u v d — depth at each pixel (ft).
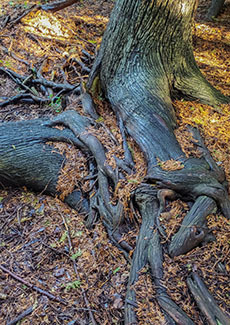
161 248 8.45
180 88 13.12
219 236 8.66
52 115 14.80
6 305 8.35
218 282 7.77
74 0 22.88
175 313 7.22
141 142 10.71
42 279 8.97
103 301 8.38
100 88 13.26
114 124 11.94
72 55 18.35
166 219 8.96
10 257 9.59
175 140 10.82
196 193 9.35
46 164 11.52
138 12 11.15
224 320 7.04
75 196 11.19
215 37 24.47
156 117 11.13
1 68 17.57
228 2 31.22
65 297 8.52
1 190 12.09
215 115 12.77
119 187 9.91
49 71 17.66
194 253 8.32
